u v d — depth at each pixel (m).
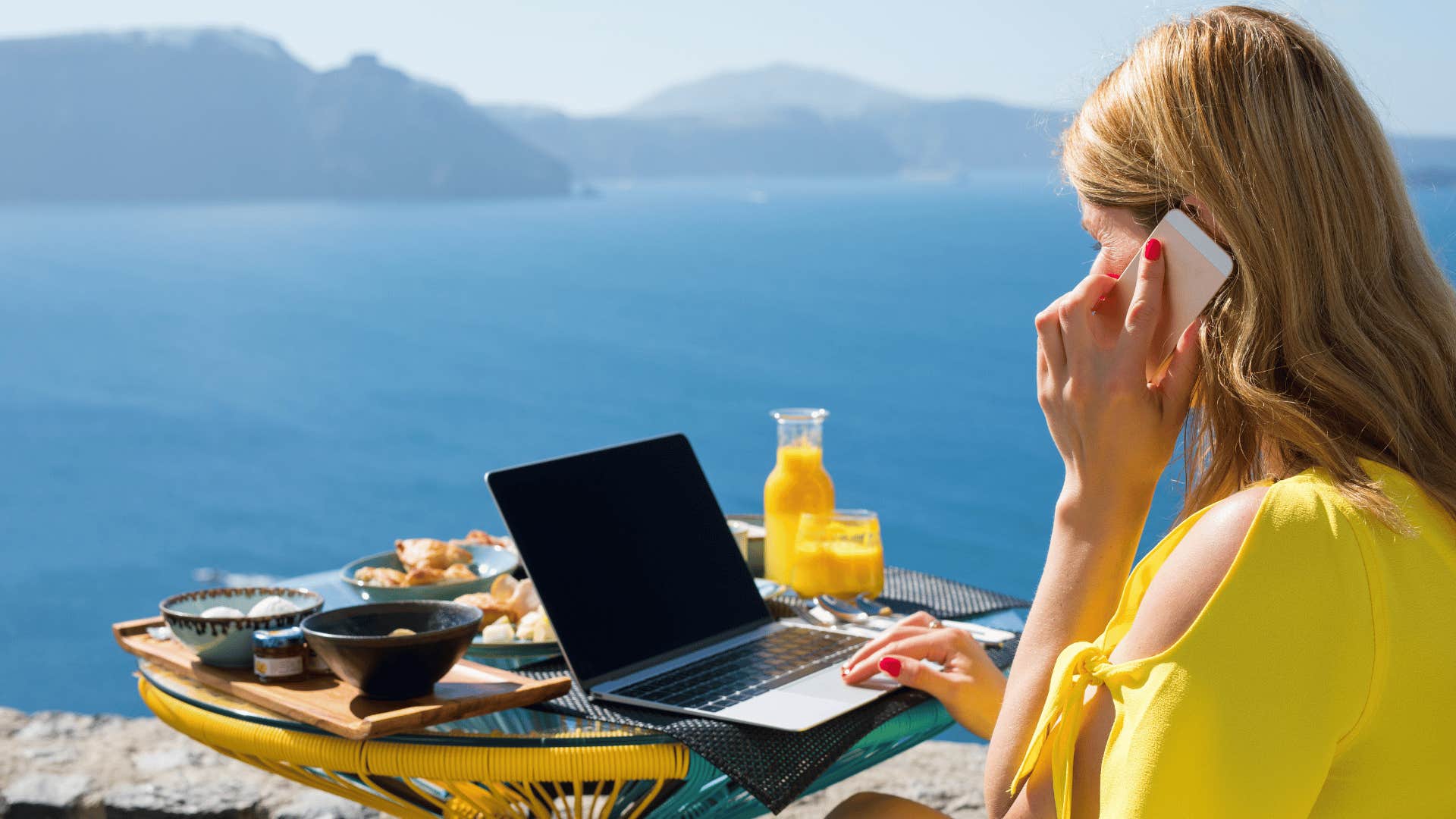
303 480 45.44
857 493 39.59
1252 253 0.69
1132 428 0.81
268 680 1.06
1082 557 0.83
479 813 1.07
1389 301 0.69
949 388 55.62
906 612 1.43
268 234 153.38
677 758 0.98
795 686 1.12
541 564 1.16
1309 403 0.69
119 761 2.14
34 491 44.44
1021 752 0.81
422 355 67.31
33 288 93.12
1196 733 0.60
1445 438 0.67
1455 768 0.60
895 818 0.97
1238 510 0.65
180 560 37.28
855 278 91.75
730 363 62.31
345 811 1.95
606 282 93.12
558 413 53.62
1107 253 0.82
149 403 57.78
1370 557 0.61
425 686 1.01
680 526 1.34
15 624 32.34
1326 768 0.60
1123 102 0.77
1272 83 0.69
